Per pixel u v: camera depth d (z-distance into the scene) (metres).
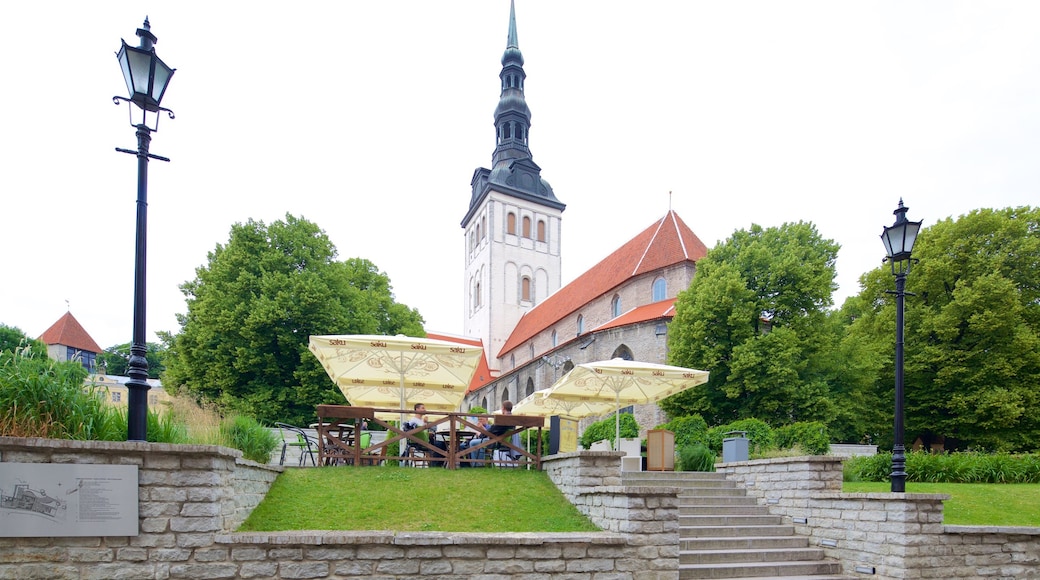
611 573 7.87
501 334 63.00
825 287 27.11
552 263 66.69
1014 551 9.75
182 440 8.36
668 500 8.25
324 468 10.39
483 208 66.56
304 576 6.89
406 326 36.28
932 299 29.25
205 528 6.71
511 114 65.44
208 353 27.09
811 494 11.12
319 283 28.47
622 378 16.50
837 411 25.75
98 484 6.44
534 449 19.00
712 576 9.59
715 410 26.39
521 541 7.56
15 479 6.21
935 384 27.77
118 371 65.25
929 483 14.68
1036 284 27.75
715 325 27.17
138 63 7.10
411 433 11.24
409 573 7.19
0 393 6.91
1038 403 25.92
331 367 14.21
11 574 6.17
